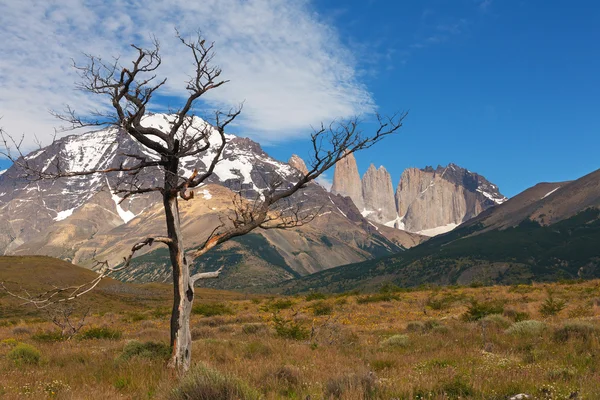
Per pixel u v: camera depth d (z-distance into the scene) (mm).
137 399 8523
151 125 11172
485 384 8133
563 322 16172
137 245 9945
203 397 7527
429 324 21719
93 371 11680
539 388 7695
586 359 10422
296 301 53156
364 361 12562
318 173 11234
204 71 10742
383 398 7578
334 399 7809
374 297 44344
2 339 25344
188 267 10656
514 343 13758
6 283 82438
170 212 10570
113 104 10102
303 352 14461
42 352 16750
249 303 53156
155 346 13188
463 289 52281
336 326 21578
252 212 11258
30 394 8938
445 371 9742
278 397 8234
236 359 12805
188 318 10555
